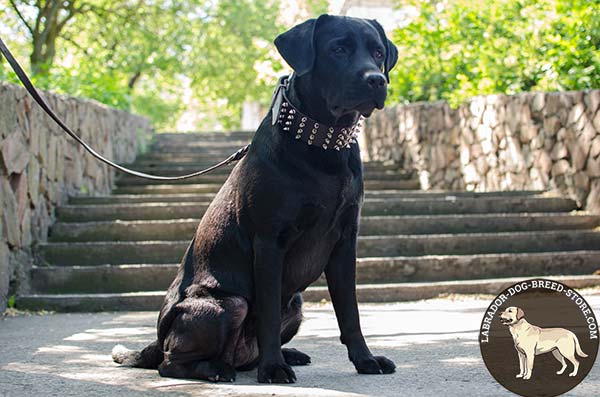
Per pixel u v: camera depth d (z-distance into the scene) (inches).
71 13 687.1
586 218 379.6
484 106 452.8
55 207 372.8
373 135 598.2
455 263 340.8
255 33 933.2
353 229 165.3
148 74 910.4
